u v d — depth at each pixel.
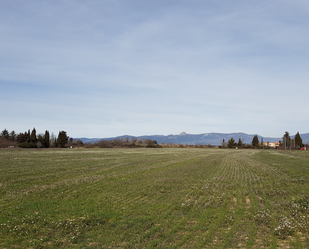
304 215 14.29
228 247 9.94
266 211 14.98
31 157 51.88
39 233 11.37
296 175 31.11
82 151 81.25
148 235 11.11
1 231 11.54
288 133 135.38
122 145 135.88
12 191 19.80
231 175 30.31
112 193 19.58
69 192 19.86
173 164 42.44
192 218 13.53
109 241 10.55
